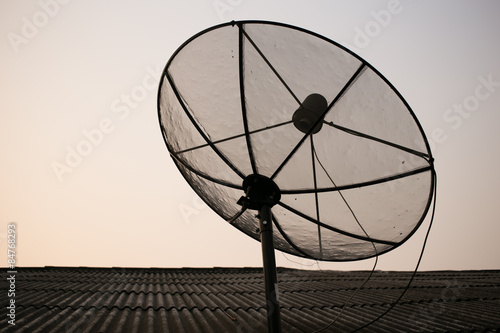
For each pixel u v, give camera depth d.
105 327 3.86
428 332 4.39
